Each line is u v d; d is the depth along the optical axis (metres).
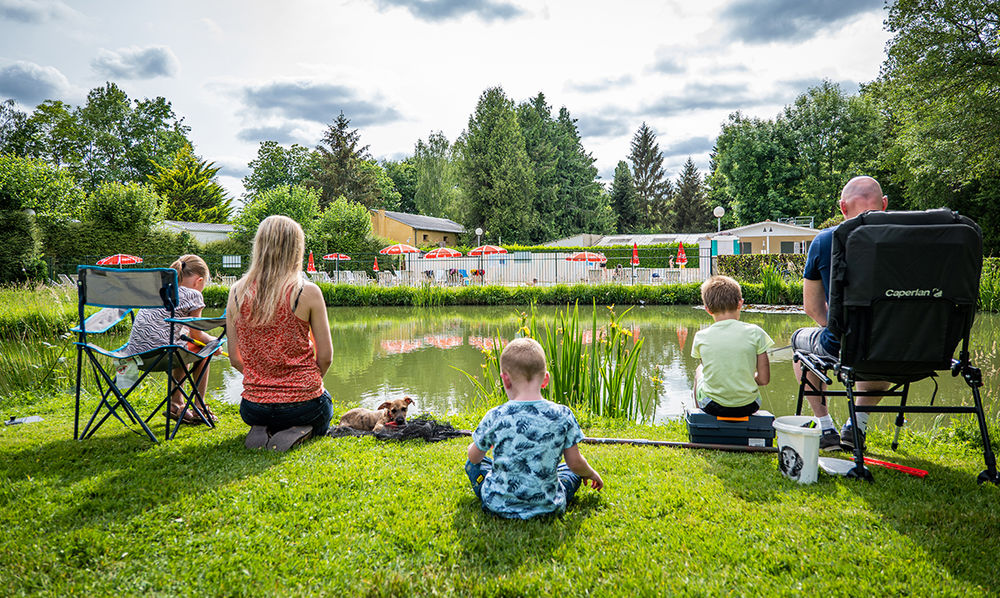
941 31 18.48
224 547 1.93
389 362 8.18
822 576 1.74
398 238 44.75
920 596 1.62
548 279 28.50
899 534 2.00
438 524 2.10
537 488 2.12
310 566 1.83
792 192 38.00
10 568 1.79
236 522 2.13
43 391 5.07
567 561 1.85
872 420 4.57
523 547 1.93
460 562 1.84
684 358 8.06
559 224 46.88
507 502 2.15
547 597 1.66
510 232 41.56
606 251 30.17
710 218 59.28
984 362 6.58
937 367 2.59
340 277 26.42
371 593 1.68
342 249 31.11
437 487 2.50
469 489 2.46
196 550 1.92
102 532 2.03
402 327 13.34
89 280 3.28
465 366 7.82
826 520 2.13
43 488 2.46
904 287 2.43
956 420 3.98
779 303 16.95
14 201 26.48
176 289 3.27
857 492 2.42
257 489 2.44
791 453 2.59
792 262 19.11
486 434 2.16
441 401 5.71
